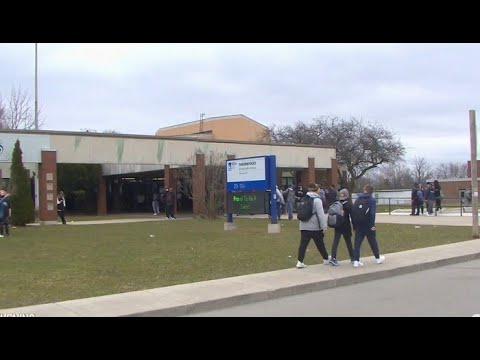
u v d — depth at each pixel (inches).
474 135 693.3
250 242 647.1
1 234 752.3
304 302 346.0
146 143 1257.4
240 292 355.6
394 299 343.0
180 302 326.6
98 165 1583.4
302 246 457.4
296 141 2052.2
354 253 466.0
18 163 946.1
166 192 1232.2
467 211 1300.4
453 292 361.7
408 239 673.0
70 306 318.7
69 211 1711.4
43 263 481.7
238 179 843.4
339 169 2023.9
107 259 505.0
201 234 762.2
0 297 341.7
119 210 1856.5
